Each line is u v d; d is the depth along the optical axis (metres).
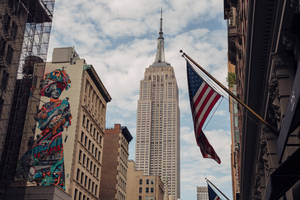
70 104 71.00
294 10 20.67
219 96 22.64
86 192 71.38
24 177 64.50
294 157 14.99
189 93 23.45
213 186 39.62
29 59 73.81
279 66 25.36
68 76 73.81
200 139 22.61
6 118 58.00
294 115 14.55
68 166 65.56
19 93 71.19
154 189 141.25
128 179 144.75
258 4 24.92
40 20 76.56
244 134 41.34
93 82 79.25
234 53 57.88
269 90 27.62
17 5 63.75
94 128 78.75
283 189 18.22
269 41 27.47
